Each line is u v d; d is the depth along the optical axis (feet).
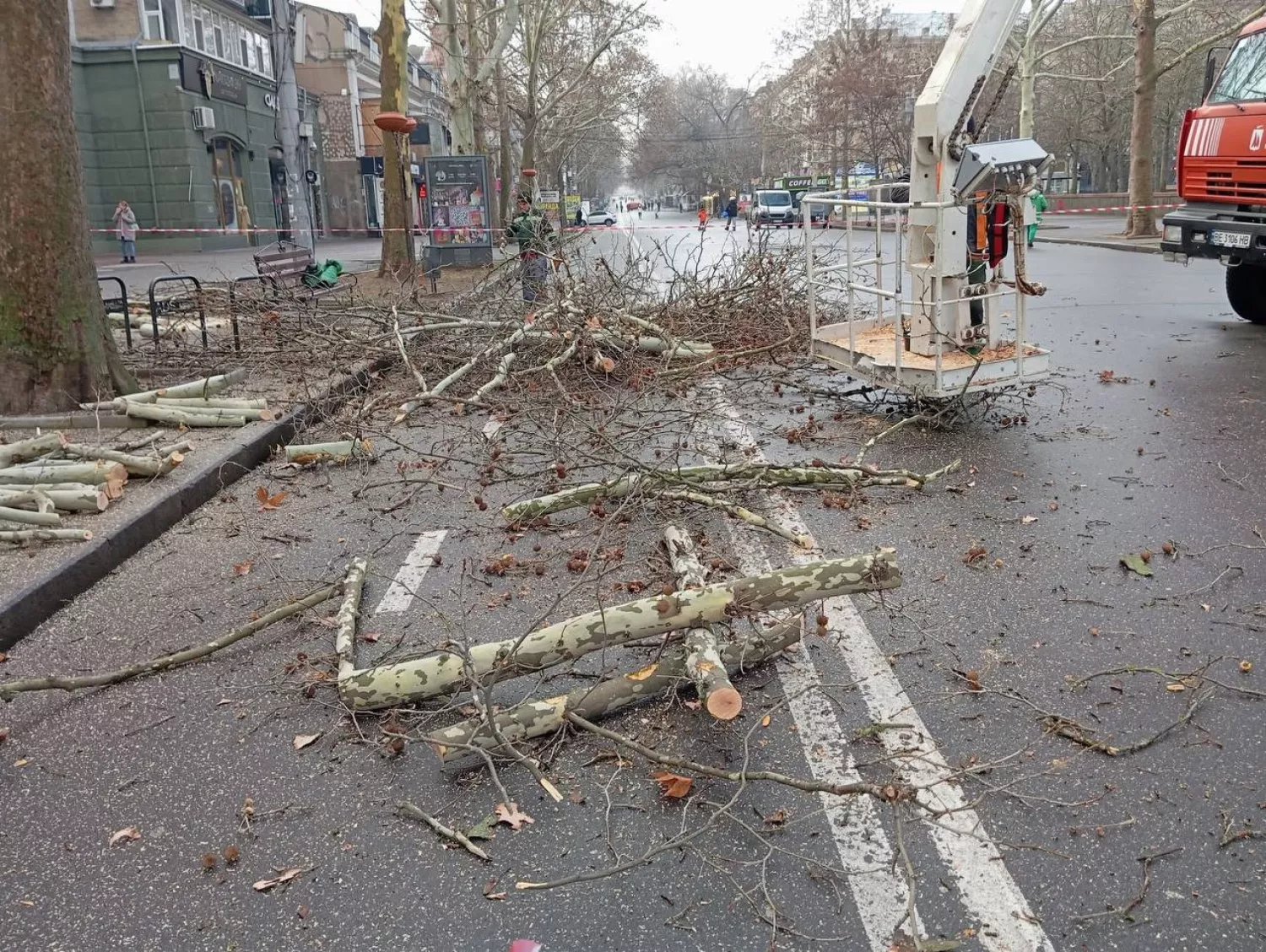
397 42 65.36
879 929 8.43
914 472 20.67
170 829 10.26
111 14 105.91
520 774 10.91
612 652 13.28
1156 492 18.88
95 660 14.11
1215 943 8.10
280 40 66.08
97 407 23.63
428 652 13.19
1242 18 101.81
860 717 11.59
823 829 9.73
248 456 23.65
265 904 9.10
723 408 27.58
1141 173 91.56
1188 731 10.99
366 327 35.96
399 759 11.32
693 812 10.07
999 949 8.13
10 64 24.02
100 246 107.96
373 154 171.42
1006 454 21.88
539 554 17.12
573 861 9.44
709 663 10.95
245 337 36.81
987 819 9.71
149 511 18.95
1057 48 104.42
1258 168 33.24
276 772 11.17
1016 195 22.25
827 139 202.80
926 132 23.29
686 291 36.24
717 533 17.66
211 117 111.04
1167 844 9.25
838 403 27.48
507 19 91.81
